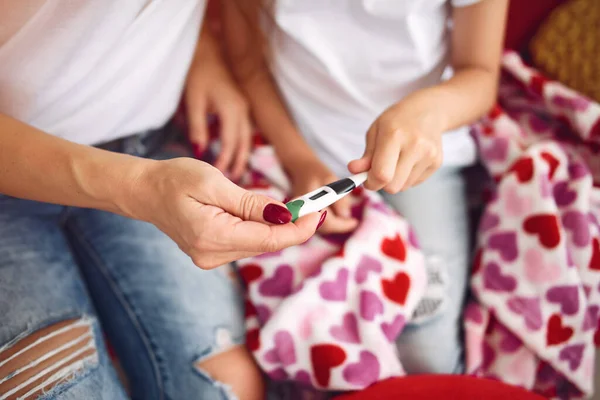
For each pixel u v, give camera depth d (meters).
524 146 0.91
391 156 0.66
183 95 0.90
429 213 0.87
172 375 0.74
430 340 0.81
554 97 0.93
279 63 0.85
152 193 0.60
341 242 0.81
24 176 0.63
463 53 0.82
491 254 0.85
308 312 0.74
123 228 0.78
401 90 0.83
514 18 1.06
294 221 0.59
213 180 0.58
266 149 0.87
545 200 0.83
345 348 0.73
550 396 0.86
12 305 0.67
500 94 1.03
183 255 0.77
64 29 0.66
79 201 0.63
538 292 0.82
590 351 0.83
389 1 0.75
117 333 0.78
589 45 0.98
